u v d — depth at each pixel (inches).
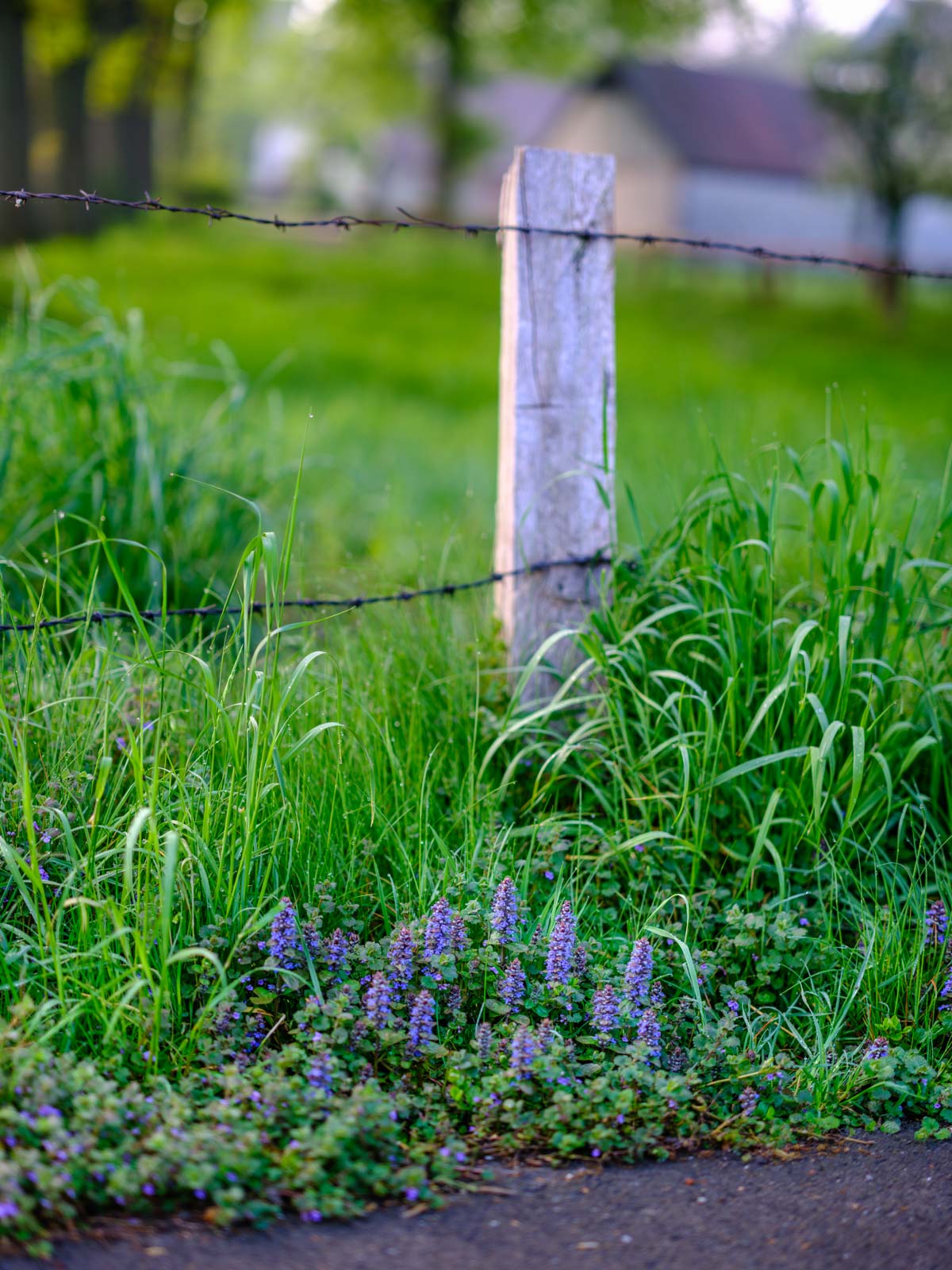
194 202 1390.3
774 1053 118.8
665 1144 105.5
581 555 158.2
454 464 341.4
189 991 109.1
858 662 136.9
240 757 119.3
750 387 559.5
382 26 1096.2
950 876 137.5
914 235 1400.1
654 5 1105.4
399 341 615.2
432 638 160.7
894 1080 115.4
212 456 198.8
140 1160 87.0
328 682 144.6
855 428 382.3
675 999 119.8
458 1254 88.9
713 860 141.6
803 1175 103.0
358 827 129.3
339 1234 89.7
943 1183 103.3
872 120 878.4
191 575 178.1
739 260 1423.5
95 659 131.3
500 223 153.9
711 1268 90.0
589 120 1530.5
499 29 1125.7
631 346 677.9
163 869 104.2
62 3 815.1
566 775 148.3
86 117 904.9
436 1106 103.5
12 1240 82.8
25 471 179.0
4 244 836.6
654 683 149.9
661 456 226.4
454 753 148.2
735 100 1478.8
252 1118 94.0
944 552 166.7
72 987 106.7
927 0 858.8
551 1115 102.1
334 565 215.6
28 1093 91.2
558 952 115.3
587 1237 92.4
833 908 135.3
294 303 703.1
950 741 149.3
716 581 144.1
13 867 105.1
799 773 140.9
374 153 2020.2
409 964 112.4
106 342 182.5
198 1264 84.4
